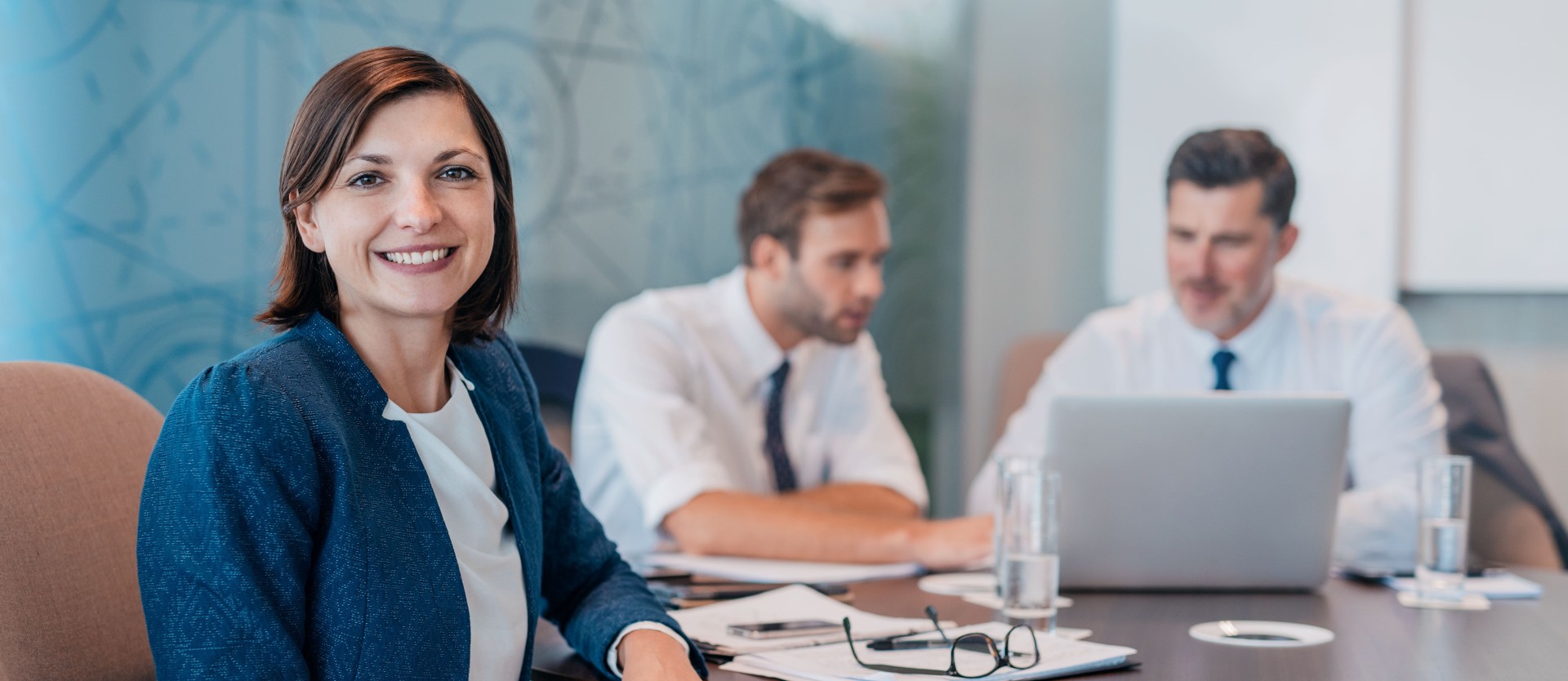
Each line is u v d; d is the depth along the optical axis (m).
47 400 1.19
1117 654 1.18
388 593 0.97
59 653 1.10
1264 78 3.38
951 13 3.92
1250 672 1.16
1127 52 3.55
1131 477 1.56
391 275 1.00
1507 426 2.44
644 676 1.08
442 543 1.03
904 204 3.83
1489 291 3.25
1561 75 3.13
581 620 1.23
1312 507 1.56
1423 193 3.27
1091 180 3.79
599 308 2.92
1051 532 1.35
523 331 2.71
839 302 2.20
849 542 1.76
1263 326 2.28
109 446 1.23
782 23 3.46
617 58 2.96
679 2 3.13
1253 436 1.55
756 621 1.34
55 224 1.99
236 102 2.24
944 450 3.99
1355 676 1.15
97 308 2.05
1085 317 3.81
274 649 0.90
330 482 0.96
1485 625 1.40
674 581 1.62
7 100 1.93
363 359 1.06
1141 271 3.55
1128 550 1.57
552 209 2.79
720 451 2.26
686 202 3.18
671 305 2.28
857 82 3.71
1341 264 3.32
